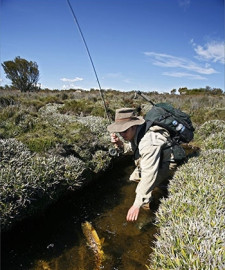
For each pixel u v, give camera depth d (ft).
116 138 12.16
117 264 8.34
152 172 8.04
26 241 9.29
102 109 27.78
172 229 6.80
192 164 11.01
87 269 8.15
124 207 11.96
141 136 9.25
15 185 9.65
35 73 74.84
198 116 31.68
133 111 9.39
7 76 72.59
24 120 16.80
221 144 17.22
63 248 9.07
